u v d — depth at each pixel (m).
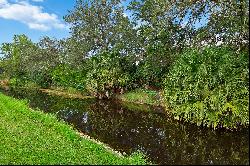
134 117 33.16
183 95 28.56
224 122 26.97
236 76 26.27
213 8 30.39
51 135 22.61
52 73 60.72
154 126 28.81
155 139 24.45
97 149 20.06
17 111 30.78
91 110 37.19
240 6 27.39
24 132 23.09
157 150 21.77
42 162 17.16
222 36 30.36
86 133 26.05
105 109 38.19
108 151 20.88
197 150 21.81
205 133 26.22
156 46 40.12
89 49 55.47
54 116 28.86
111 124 29.59
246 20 26.95
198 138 24.75
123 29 51.62
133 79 48.78
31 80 67.25
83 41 55.88
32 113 29.11
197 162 19.52
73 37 56.56
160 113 35.53
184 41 36.03
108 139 24.34
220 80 26.86
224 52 27.44
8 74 77.50
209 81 27.06
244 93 26.11
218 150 21.86
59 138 21.89
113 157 18.77
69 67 57.19
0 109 31.64
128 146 22.64
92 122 30.30
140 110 37.69
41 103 41.50
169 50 39.09
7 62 78.62
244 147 22.50
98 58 49.38
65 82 56.72
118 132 26.52
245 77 26.19
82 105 40.84
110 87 47.59
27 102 40.19
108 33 55.28
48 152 18.84
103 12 55.53
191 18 32.94
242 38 28.47
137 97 44.44
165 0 33.19
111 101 45.12
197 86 27.38
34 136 22.09
